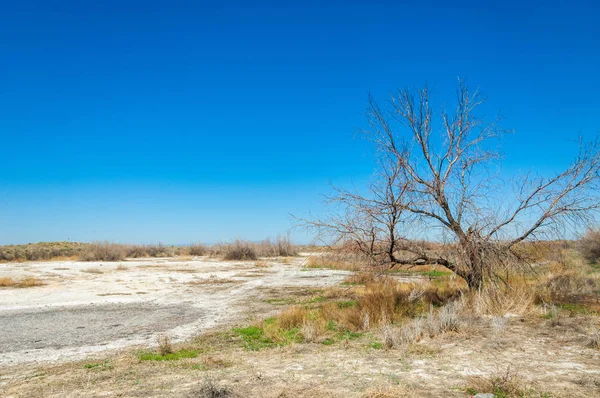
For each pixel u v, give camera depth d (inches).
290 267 1306.6
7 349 410.6
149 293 802.2
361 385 251.9
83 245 2576.3
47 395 260.8
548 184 495.8
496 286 492.4
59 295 776.9
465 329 380.8
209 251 2018.9
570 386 238.2
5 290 832.3
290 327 456.4
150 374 298.2
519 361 292.8
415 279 812.6
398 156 490.9
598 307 469.1
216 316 573.0
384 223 493.0
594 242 855.7
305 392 241.4
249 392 244.4
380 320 446.3
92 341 440.5
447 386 244.8
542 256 535.2
